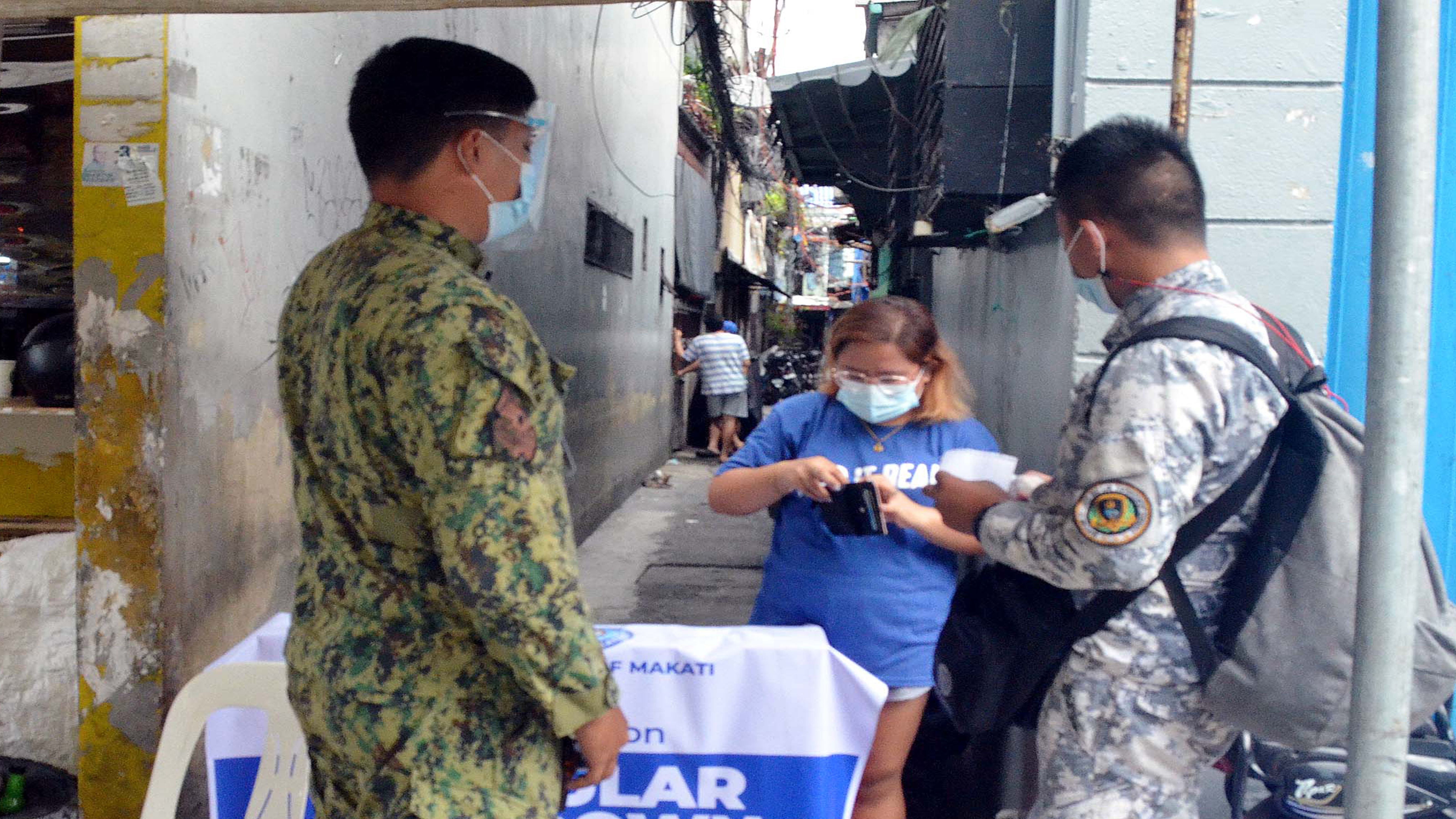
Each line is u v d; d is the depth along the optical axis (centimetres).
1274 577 158
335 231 363
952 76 402
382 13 395
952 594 240
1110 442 154
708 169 1455
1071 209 177
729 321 1639
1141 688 168
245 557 306
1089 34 290
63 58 317
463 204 163
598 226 759
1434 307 300
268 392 318
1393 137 124
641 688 214
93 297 254
